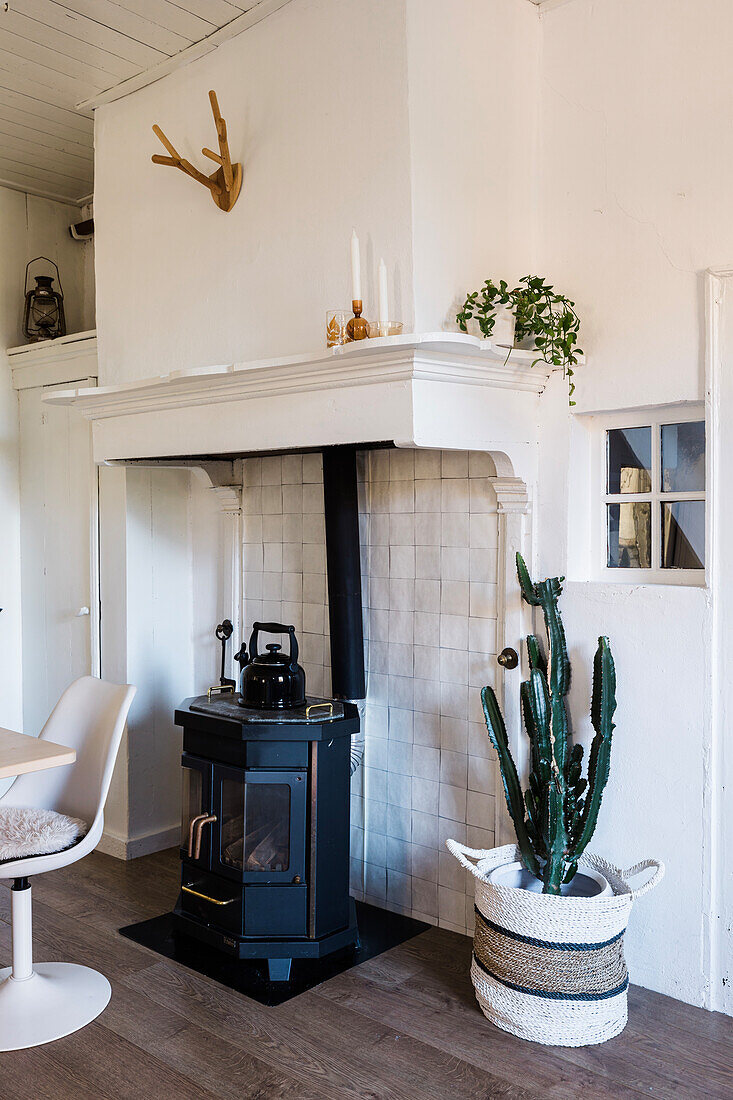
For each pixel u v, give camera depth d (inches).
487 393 100.0
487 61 102.1
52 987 97.2
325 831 105.0
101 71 121.9
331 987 101.1
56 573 156.3
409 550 119.4
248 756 102.8
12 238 163.8
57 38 112.8
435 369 90.8
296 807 103.4
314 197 102.7
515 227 106.0
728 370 93.3
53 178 160.6
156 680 146.8
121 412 127.2
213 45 114.0
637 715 100.4
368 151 96.9
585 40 104.4
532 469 107.1
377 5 95.2
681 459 101.8
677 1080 83.8
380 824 123.4
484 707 100.3
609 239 102.5
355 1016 95.0
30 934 96.8
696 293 95.8
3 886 129.5
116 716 100.7
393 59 93.9
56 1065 85.9
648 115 99.3
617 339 102.0
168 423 121.0
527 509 107.0
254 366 98.8
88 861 141.3
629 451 106.3
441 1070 85.4
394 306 95.0
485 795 111.6
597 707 97.3
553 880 94.0
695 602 95.7
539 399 107.3
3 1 104.2
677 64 97.0
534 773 100.6
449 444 94.8
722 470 94.0
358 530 120.6
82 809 102.0
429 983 102.1
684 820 97.0
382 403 93.5
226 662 144.0
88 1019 93.1
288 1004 97.3
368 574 124.2
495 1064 86.4
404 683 120.1
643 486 105.1
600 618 103.0
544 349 99.9
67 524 153.6
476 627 112.4
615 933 89.8
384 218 95.5
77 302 175.0
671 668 97.7
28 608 163.0
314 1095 81.5
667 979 98.8
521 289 101.2
